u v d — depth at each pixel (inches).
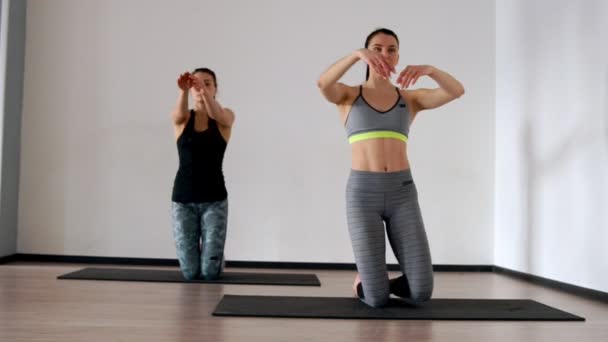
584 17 131.5
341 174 181.2
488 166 183.0
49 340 72.0
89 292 112.7
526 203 160.4
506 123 175.0
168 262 178.5
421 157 181.9
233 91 181.5
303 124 181.5
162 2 182.7
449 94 101.7
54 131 180.4
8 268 153.3
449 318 92.0
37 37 181.5
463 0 185.6
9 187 173.5
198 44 182.5
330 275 157.5
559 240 141.3
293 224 179.6
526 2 163.2
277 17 183.3
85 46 181.6
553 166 145.6
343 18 183.6
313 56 182.7
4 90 169.9
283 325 85.0
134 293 113.3
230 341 74.0
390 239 104.0
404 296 102.2
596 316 99.7
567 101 139.1
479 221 181.8
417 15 184.4
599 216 123.9
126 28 182.1
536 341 78.2
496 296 121.6
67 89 180.9
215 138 141.7
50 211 179.0
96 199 179.5
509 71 173.8
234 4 183.2
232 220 179.2
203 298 109.4
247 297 110.3
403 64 183.3
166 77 181.9
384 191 99.6
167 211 179.9
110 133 180.5
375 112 102.4
